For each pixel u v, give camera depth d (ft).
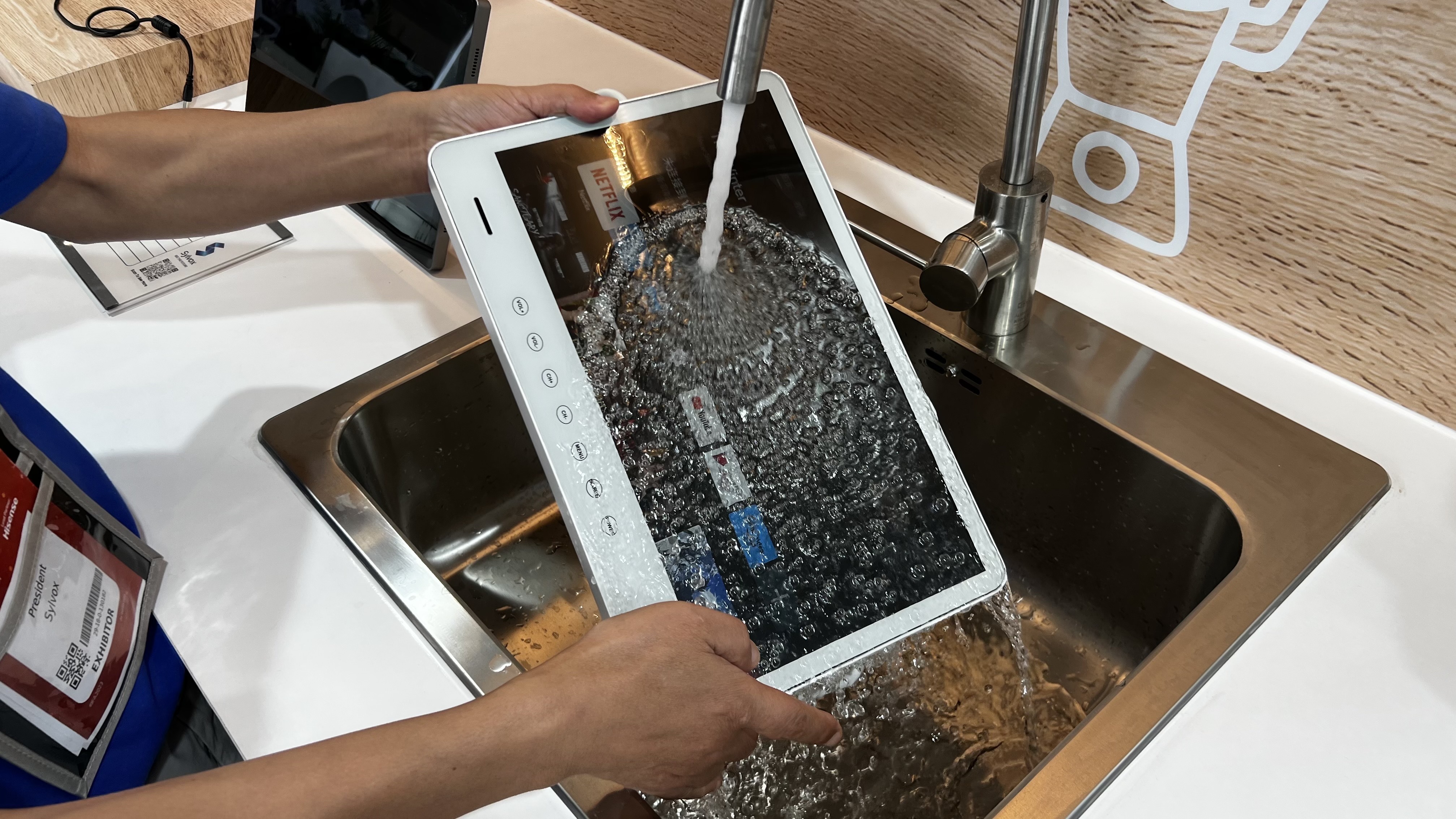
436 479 2.75
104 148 2.22
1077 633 2.62
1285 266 2.34
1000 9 2.52
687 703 1.54
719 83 1.64
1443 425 2.28
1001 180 2.30
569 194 1.87
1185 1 2.17
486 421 2.77
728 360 1.92
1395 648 1.88
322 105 3.08
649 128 1.98
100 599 1.95
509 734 1.39
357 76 2.95
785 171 2.06
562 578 2.82
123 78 3.51
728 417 1.90
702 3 3.34
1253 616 1.92
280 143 2.32
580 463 1.76
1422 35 1.88
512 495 2.93
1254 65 2.13
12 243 3.05
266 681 1.89
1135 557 2.46
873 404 2.00
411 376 2.55
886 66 2.89
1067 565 2.64
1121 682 2.07
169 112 2.32
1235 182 2.31
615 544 1.75
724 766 1.68
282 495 2.27
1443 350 2.18
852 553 1.88
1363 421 2.31
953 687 2.41
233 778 1.26
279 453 2.33
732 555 1.82
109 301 2.81
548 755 1.43
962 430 2.73
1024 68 2.06
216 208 2.37
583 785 1.71
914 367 2.68
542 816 1.69
